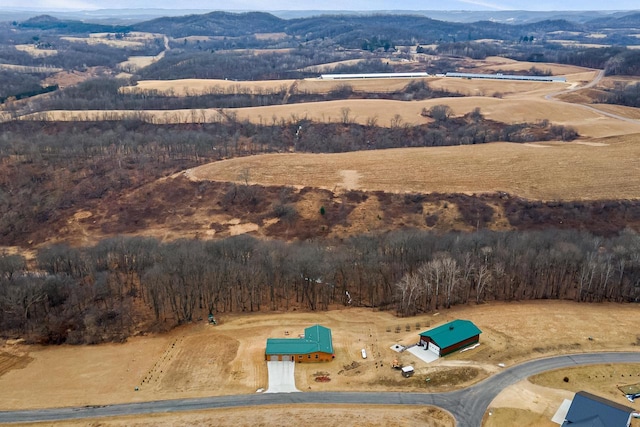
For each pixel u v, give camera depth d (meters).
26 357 94.94
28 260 135.50
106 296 110.88
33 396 83.44
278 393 83.12
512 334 98.75
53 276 109.75
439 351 91.69
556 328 100.75
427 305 111.81
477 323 103.38
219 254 118.75
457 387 83.69
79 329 102.06
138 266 119.19
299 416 77.19
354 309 112.38
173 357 94.00
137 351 96.38
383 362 91.06
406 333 101.00
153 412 79.06
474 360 90.81
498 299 115.44
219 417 77.44
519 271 116.44
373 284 116.56
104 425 76.44
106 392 84.19
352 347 96.25
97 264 119.50
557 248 119.25
